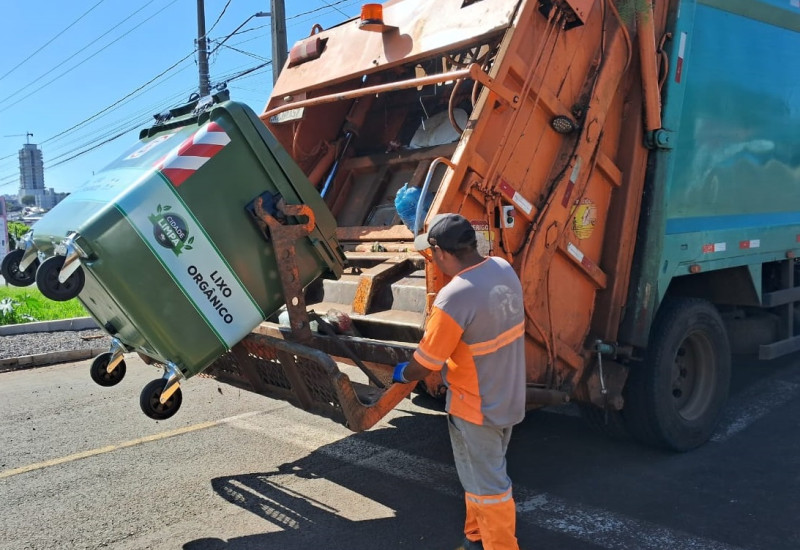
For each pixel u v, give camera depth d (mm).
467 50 4812
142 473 4848
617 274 4629
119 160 4098
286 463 4988
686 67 4922
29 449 5387
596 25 4469
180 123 4008
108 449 5340
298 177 3729
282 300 3809
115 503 4363
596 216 4578
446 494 4406
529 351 4211
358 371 6078
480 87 4195
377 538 3836
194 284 3467
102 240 3234
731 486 4395
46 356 8578
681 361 5199
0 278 20641
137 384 7363
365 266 4812
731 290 5789
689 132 5113
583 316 4582
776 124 6078
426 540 3797
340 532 3918
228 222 3547
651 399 4805
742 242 5664
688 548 3619
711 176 5383
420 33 4590
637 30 4559
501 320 3068
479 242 3875
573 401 4871
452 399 3189
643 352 4836
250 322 3682
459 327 3010
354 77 5094
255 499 4383
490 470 3146
